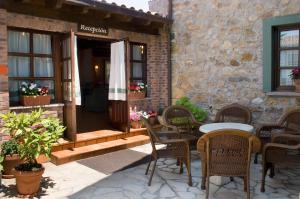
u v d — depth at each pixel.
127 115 6.50
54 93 5.84
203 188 3.95
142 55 7.44
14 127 3.87
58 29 5.62
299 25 5.58
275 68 5.90
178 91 7.34
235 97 6.38
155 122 7.11
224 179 4.22
